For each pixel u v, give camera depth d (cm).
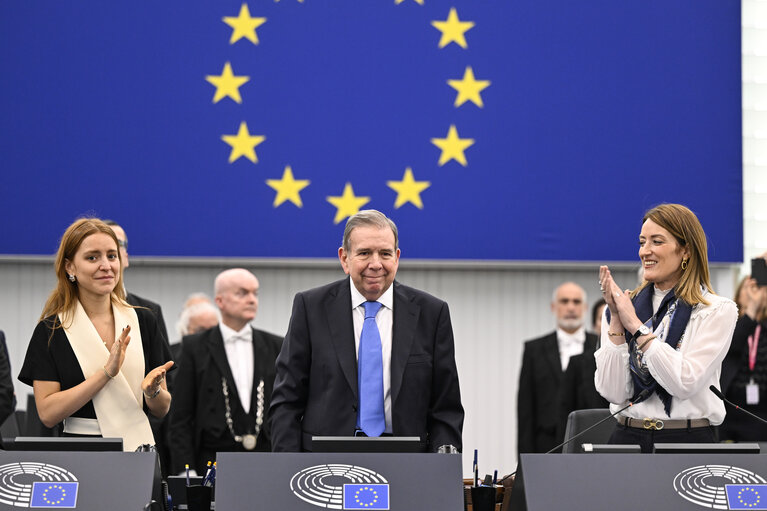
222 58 988
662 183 1003
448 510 370
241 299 759
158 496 380
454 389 495
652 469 375
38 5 973
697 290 475
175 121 981
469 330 1029
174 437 740
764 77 1026
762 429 786
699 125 1008
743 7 1024
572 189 1002
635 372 466
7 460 374
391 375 483
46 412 479
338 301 500
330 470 375
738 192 1005
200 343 759
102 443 390
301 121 990
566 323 906
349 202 989
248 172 985
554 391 891
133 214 975
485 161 998
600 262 998
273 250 984
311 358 495
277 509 365
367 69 995
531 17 1004
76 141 973
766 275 739
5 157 966
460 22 1000
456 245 993
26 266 992
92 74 977
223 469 371
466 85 998
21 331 988
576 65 1004
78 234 492
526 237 997
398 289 504
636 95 1006
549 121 1002
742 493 371
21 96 970
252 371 758
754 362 792
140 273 1005
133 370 498
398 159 993
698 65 1009
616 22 1008
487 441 1024
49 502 366
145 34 981
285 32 992
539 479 371
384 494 371
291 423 484
